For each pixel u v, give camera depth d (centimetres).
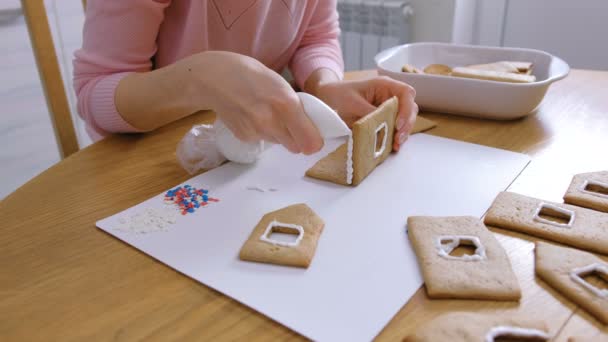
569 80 111
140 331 42
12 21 151
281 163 75
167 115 78
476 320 41
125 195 66
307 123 58
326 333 41
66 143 102
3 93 157
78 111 87
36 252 54
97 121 83
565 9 164
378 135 75
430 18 180
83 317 44
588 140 80
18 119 163
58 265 51
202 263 51
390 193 66
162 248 54
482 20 181
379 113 70
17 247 54
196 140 73
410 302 45
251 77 58
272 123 58
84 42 85
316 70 102
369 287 47
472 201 63
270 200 65
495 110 88
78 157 77
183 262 52
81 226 59
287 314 44
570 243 52
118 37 82
